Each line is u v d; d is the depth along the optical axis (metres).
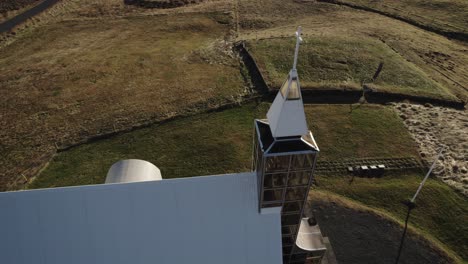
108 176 22.16
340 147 33.50
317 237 22.34
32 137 35.75
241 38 54.00
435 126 36.12
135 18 63.47
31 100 41.47
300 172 16.89
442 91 41.44
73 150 33.91
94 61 49.03
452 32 57.19
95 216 17.03
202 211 17.66
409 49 50.69
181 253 17.34
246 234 17.91
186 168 31.59
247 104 39.84
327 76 43.66
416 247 24.14
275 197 17.73
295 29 56.31
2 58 51.84
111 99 41.12
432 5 65.12
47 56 51.25
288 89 15.08
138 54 50.69
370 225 25.53
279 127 15.81
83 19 63.53
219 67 47.03
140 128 36.50
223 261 17.59
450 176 30.17
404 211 27.02
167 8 67.88
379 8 65.00
